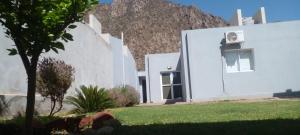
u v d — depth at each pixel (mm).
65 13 5582
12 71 11328
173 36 101438
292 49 21312
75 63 17656
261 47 21391
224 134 6059
